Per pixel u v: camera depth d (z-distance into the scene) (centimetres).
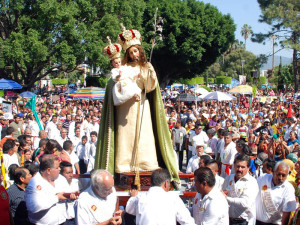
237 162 539
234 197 534
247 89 2466
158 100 511
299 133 1253
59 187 543
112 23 3061
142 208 425
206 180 462
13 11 3088
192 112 1819
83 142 1098
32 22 2892
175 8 4056
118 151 502
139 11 3506
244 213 527
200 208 470
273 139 1012
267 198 554
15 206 546
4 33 3262
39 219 486
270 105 2352
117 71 477
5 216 473
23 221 541
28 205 483
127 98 470
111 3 3106
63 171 564
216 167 620
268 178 566
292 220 545
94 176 423
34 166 594
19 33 2816
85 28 2941
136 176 480
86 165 1093
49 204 481
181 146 1270
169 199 430
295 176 688
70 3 2955
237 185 532
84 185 580
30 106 1326
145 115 508
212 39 4212
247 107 2433
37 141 1167
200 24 4184
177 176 522
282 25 4128
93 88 2173
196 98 2195
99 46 2934
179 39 4125
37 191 482
